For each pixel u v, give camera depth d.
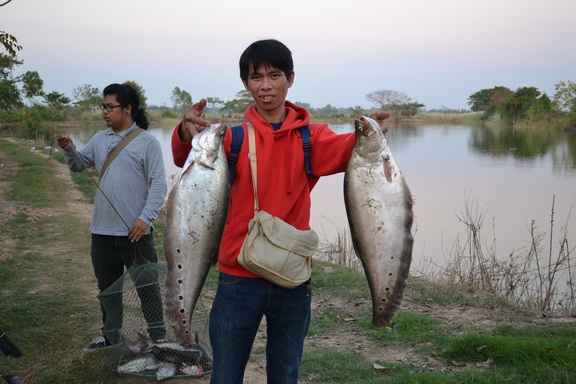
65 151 4.14
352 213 2.45
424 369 4.26
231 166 2.52
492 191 17.20
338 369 4.24
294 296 2.52
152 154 4.16
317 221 12.52
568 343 4.52
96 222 4.18
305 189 2.60
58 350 4.49
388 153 2.43
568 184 18.67
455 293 6.48
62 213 11.07
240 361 2.57
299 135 2.56
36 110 41.22
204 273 2.43
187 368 4.04
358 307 5.89
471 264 7.86
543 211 13.93
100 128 40.62
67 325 5.10
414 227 12.10
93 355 4.39
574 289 7.63
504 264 8.16
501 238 11.06
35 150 24.42
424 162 26.17
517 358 4.28
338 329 5.25
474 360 4.40
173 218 2.40
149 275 4.06
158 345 4.09
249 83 2.57
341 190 17.27
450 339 4.81
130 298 4.18
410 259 2.42
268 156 2.50
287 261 2.42
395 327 5.17
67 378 4.02
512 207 14.50
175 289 2.41
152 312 4.11
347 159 2.52
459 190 17.39
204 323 4.27
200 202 2.39
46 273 6.91
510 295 7.04
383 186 2.41
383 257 2.43
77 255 7.87
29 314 5.37
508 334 4.97
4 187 14.11
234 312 2.51
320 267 7.61
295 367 2.58
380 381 4.00
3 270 6.85
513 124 73.50
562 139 43.31
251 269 2.42
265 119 2.61
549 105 63.47
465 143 39.44
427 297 6.29
